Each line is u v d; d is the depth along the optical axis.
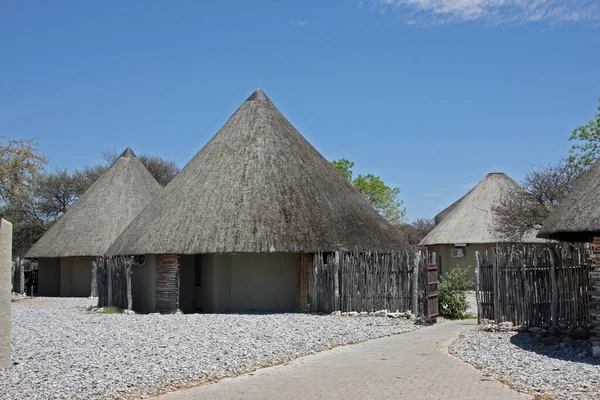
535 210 29.06
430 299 17.41
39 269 34.03
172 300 20.59
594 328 11.43
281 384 9.28
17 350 12.45
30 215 54.28
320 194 22.08
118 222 31.03
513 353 11.66
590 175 12.77
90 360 11.16
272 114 24.72
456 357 11.48
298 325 15.96
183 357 11.38
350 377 9.66
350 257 18.83
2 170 27.92
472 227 34.25
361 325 16.20
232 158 22.84
